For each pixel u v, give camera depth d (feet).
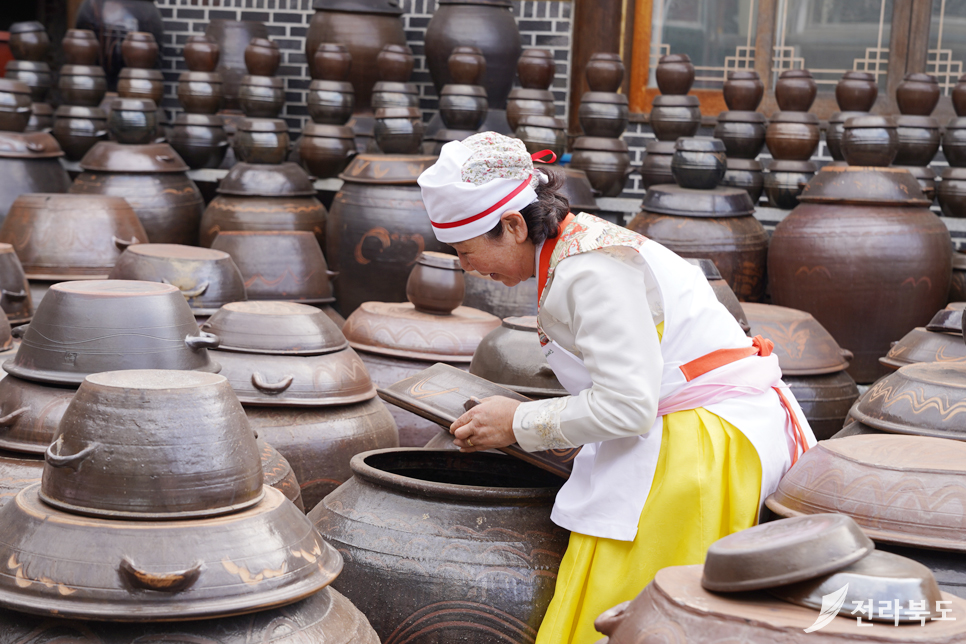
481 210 6.37
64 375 7.61
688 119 18.11
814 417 11.93
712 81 23.17
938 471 6.15
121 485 5.48
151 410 5.57
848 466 6.37
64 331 7.65
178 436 5.57
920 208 15.33
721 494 6.51
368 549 7.10
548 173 6.62
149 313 7.77
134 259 11.59
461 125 19.06
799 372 11.87
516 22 21.62
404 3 24.03
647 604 4.83
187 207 19.90
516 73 21.29
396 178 17.54
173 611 5.17
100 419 5.56
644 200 16.78
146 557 5.28
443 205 6.44
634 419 6.21
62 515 5.52
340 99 19.79
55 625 5.26
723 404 6.67
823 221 15.07
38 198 14.33
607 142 18.58
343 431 9.81
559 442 6.52
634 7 23.34
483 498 7.11
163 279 11.41
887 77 22.07
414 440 11.85
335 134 19.69
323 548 6.07
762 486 6.64
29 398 7.72
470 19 20.74
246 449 5.89
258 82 19.48
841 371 12.53
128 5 23.73
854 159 16.08
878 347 15.20
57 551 5.31
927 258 14.82
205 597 5.27
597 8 23.39
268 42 19.92
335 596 6.23
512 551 6.98
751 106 18.12
